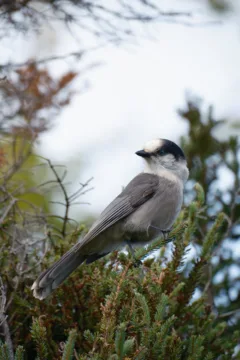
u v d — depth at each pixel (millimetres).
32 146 12703
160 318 8000
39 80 12297
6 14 10688
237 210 12547
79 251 9445
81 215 14633
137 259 8961
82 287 9016
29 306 9055
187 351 8430
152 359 7887
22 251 9805
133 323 7953
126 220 10695
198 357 8203
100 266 9609
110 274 8719
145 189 10852
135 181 11070
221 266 11859
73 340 7473
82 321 8898
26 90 12227
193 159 13492
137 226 10656
